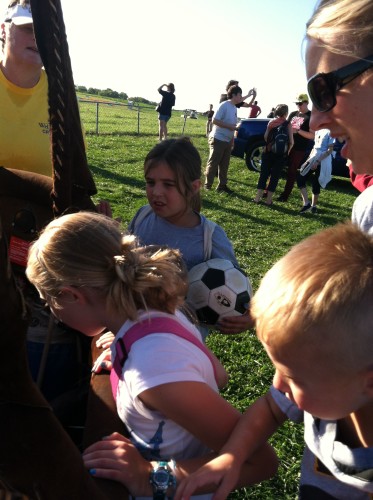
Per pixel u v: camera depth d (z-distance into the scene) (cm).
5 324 83
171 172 239
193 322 169
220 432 130
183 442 137
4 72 237
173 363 128
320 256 104
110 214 235
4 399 89
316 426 120
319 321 97
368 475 107
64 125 161
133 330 136
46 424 94
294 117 1013
